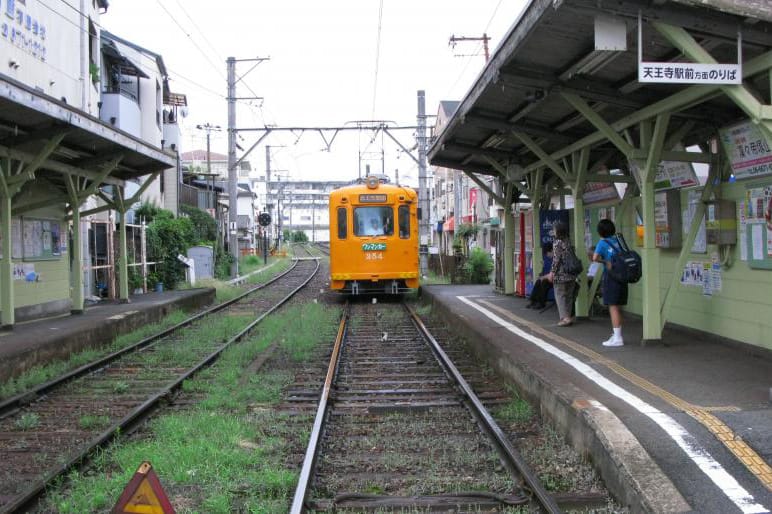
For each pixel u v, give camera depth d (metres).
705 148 8.64
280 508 4.60
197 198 40.25
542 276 12.86
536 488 4.63
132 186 26.22
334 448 6.01
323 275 34.09
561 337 9.38
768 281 7.29
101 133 11.09
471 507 4.66
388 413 7.29
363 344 11.99
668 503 3.95
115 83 26.09
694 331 8.86
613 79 8.02
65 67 18.19
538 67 7.93
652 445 4.68
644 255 8.27
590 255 12.51
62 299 14.18
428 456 5.77
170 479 5.13
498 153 13.94
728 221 7.85
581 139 10.13
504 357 8.43
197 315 16.25
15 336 10.11
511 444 5.59
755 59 5.99
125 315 13.18
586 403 5.59
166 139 34.84
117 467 5.55
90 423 6.82
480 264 23.39
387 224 19.25
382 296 22.23
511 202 16.42
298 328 13.26
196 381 8.77
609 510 4.40
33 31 16.00
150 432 6.57
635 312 10.99
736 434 4.80
